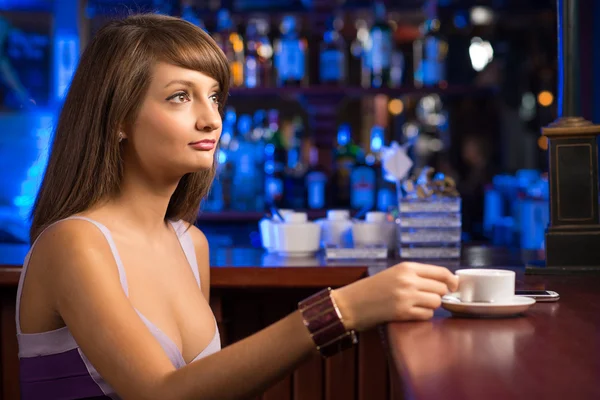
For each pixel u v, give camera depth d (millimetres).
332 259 2180
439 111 4203
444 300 1230
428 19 4082
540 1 3936
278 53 3984
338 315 1074
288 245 2305
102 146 1315
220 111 1393
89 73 1321
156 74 1296
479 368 868
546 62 4121
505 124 4168
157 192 1387
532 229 3787
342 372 2053
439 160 4203
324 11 3930
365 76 4117
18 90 4156
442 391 776
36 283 1241
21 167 4109
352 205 3945
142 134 1314
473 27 4074
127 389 1096
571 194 1819
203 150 1328
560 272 1807
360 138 4266
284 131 4113
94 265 1192
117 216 1348
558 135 1819
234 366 1063
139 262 1340
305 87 3938
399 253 2275
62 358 1261
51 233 1250
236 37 3984
